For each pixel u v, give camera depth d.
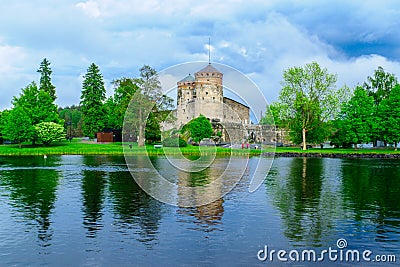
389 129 60.44
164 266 11.52
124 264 11.66
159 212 17.78
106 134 83.88
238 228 15.27
